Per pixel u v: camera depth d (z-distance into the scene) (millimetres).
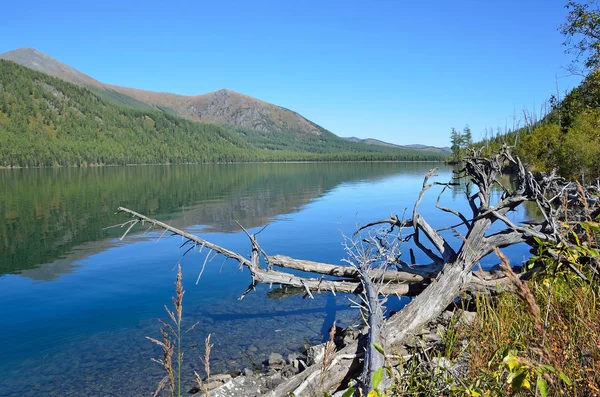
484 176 6992
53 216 20781
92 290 9672
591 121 22000
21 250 13664
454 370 3586
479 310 5066
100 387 5523
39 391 5449
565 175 23078
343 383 4500
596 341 2688
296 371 5746
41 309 8453
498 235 6230
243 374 5844
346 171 81062
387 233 8023
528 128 56062
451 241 14055
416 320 5195
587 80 19031
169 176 65812
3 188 39594
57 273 11070
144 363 6184
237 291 9594
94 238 15562
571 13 17812
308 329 7414
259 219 19750
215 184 45188
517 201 6504
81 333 7270
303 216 20641
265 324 7664
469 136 100438
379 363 3727
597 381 2475
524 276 5660
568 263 3969
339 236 15406
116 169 105812
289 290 9656
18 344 6832
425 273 7121
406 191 34562
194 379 5711
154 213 21797
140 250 13617
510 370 2023
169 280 10422
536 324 2014
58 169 106938
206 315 8141
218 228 17375
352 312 8219
